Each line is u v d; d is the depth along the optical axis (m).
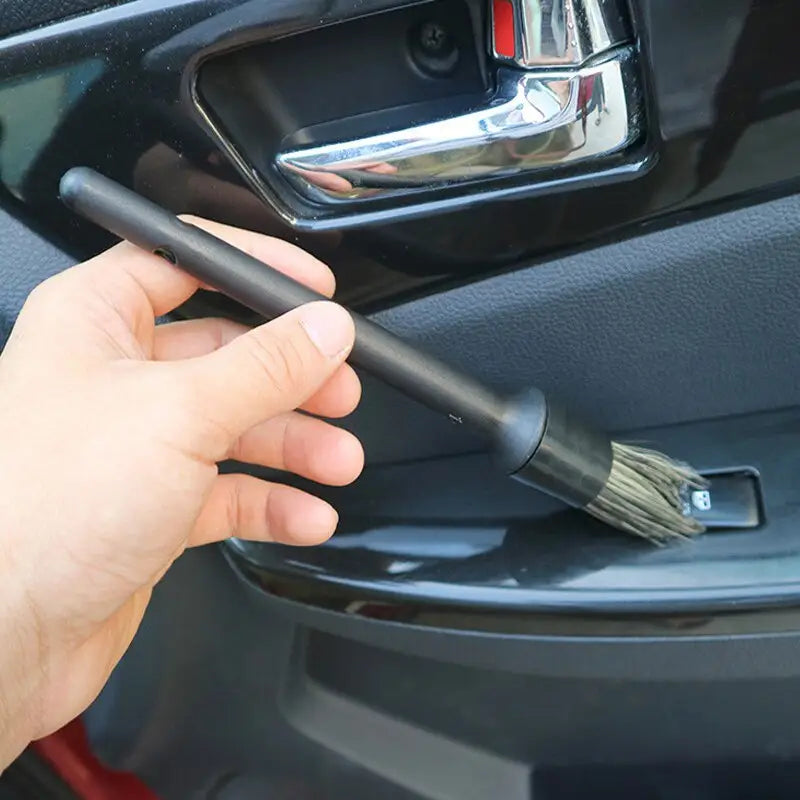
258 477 0.67
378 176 0.52
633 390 0.60
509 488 0.63
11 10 0.49
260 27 0.47
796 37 0.46
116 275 0.55
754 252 0.54
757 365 0.58
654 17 0.46
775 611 0.56
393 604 0.62
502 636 0.61
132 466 0.48
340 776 0.80
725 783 0.79
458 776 0.80
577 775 0.80
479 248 0.55
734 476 0.60
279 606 0.67
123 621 0.61
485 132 0.50
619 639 0.59
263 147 0.52
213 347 0.61
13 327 0.59
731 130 0.49
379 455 0.65
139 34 0.48
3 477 0.49
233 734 0.77
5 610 0.50
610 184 0.52
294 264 0.54
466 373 0.54
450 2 0.48
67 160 0.54
